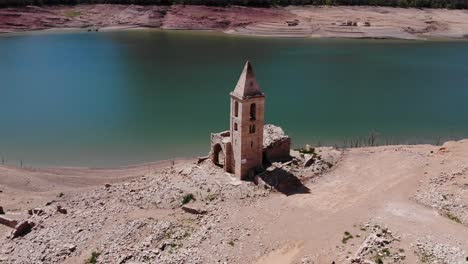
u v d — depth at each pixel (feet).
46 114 327.67
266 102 364.38
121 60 499.10
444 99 380.58
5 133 293.43
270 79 433.07
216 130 298.76
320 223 165.78
